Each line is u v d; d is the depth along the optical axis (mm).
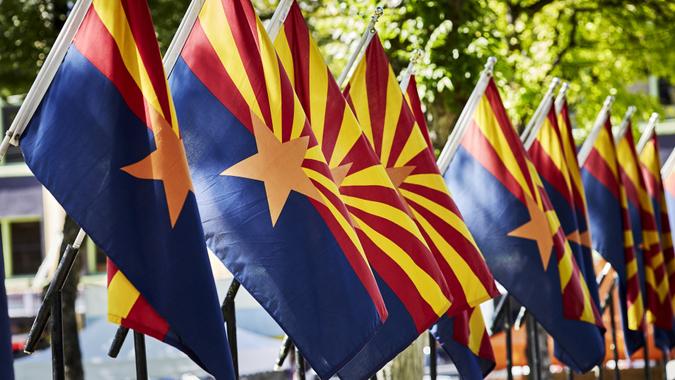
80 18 11617
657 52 30047
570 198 19734
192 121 12977
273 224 12531
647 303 23188
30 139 11445
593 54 30969
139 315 11047
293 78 14516
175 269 11164
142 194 11227
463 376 16609
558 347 19156
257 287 12438
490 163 17656
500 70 23453
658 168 24438
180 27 13180
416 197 15734
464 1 23766
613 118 31438
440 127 24219
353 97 15867
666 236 24312
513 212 17531
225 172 12758
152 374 29000
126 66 11477
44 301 11852
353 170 14406
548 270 17531
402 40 23234
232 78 12984
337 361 12305
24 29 27766
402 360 22172
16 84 28453
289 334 12336
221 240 12602
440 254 15562
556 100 20391
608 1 28844
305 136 12898
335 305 12406
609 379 35500
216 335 11219
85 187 11188
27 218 65938
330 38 30188
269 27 14367
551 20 30656
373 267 14133
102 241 11062
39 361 28844
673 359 35688
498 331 32188
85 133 11328
